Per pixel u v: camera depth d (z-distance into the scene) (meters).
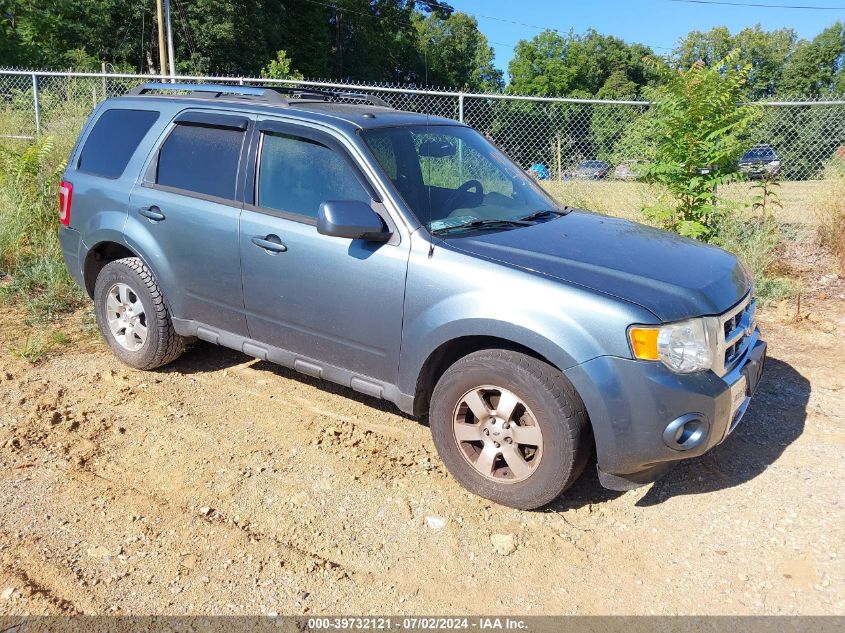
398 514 3.48
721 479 3.80
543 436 3.29
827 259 7.88
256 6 38.16
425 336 3.54
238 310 4.31
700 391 3.14
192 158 4.50
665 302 3.18
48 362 5.14
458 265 3.46
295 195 4.03
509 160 4.84
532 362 3.29
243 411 4.48
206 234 4.32
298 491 3.65
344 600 2.92
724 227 7.73
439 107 10.76
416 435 4.23
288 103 4.36
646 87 8.11
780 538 3.30
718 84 7.25
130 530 3.31
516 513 3.51
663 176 7.59
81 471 3.79
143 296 4.71
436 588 3.00
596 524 3.45
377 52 40.00
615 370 3.11
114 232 4.75
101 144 5.03
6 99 11.89
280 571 3.07
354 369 3.94
